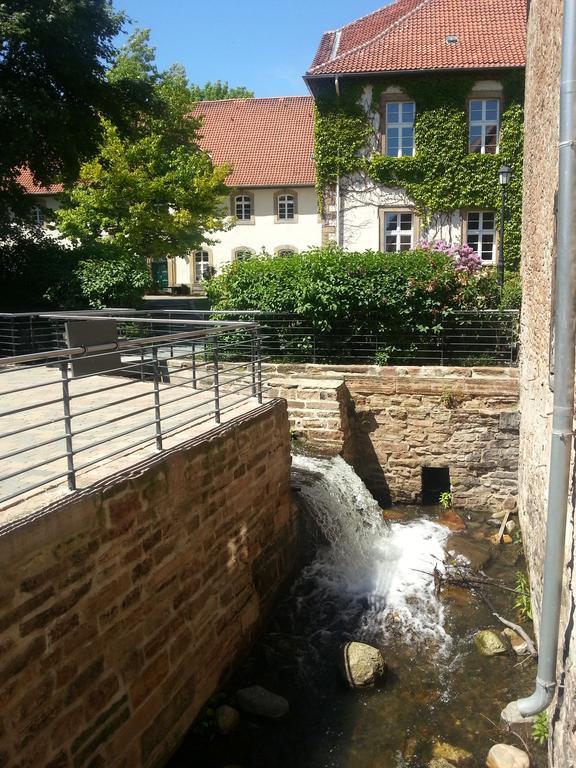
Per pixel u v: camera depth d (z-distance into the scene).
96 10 15.52
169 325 15.03
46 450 5.79
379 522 10.22
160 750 5.28
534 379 8.53
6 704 3.70
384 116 20.66
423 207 21.03
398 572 9.10
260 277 13.01
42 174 17.33
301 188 35.22
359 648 6.95
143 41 28.16
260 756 5.70
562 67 4.39
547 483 6.77
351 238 21.38
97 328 6.45
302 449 10.64
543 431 7.29
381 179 21.00
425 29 21.50
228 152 36.88
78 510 4.24
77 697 4.27
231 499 6.55
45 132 15.55
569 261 4.44
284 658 7.10
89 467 4.96
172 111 25.61
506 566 9.36
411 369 11.48
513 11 21.73
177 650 5.52
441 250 13.96
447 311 12.09
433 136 20.53
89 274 16.66
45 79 15.81
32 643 3.88
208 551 6.07
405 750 5.83
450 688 6.71
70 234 23.81
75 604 4.23
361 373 11.69
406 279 12.19
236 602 6.73
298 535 8.65
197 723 5.89
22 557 3.79
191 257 37.50
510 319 12.08
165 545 5.29
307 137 36.88
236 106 39.06
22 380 10.12
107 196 23.58
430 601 8.38
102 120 19.81
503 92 20.12
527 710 5.01
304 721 6.18
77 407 7.84
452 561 9.45
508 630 7.62
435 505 11.88
